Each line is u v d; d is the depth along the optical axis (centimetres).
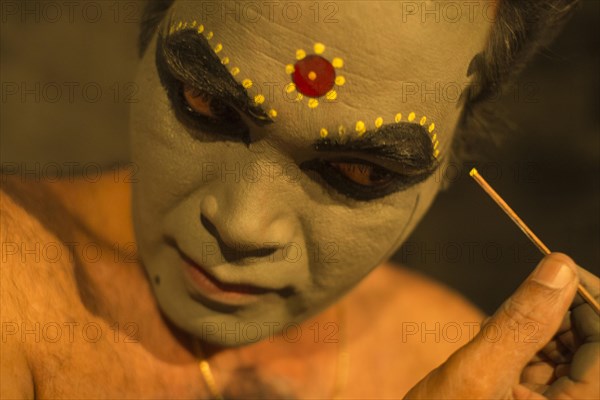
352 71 62
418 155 64
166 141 65
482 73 67
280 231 65
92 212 72
